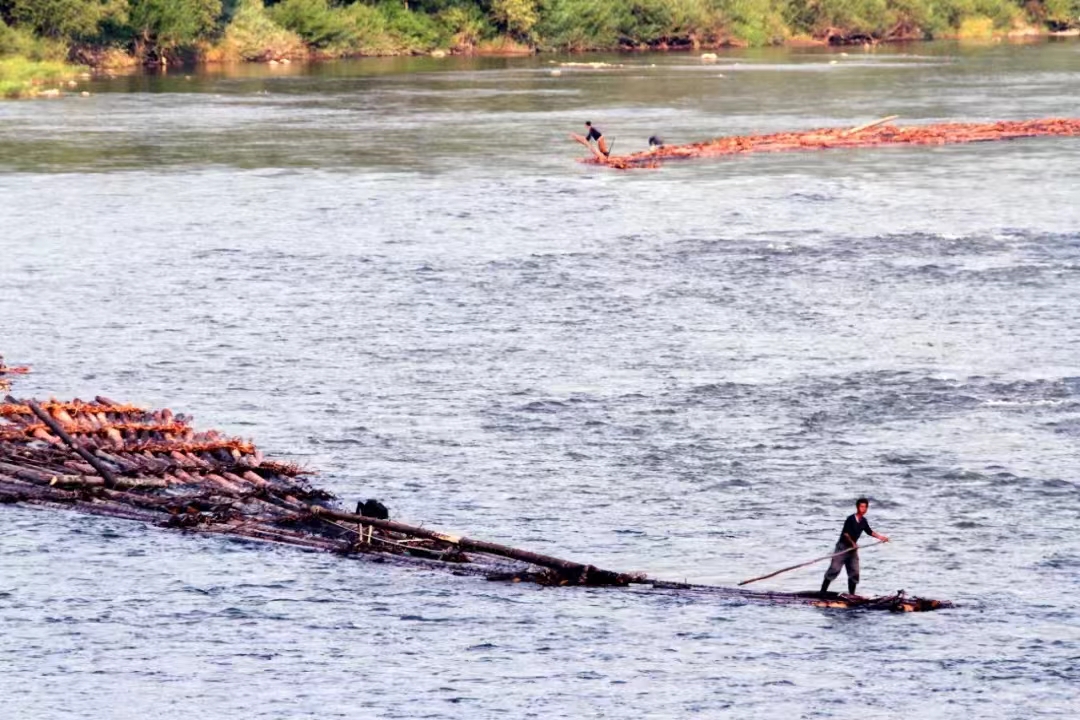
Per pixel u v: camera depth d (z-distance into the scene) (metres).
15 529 117.12
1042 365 162.38
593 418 145.88
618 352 169.25
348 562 112.25
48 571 109.06
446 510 122.44
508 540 116.12
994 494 125.12
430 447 137.88
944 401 150.25
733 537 116.88
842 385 156.00
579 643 97.94
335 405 150.38
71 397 152.50
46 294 196.12
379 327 180.50
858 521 104.44
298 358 167.00
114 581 107.56
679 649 96.81
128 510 121.81
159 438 136.25
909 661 94.94
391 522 113.88
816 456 134.62
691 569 110.88
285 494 124.25
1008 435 139.75
